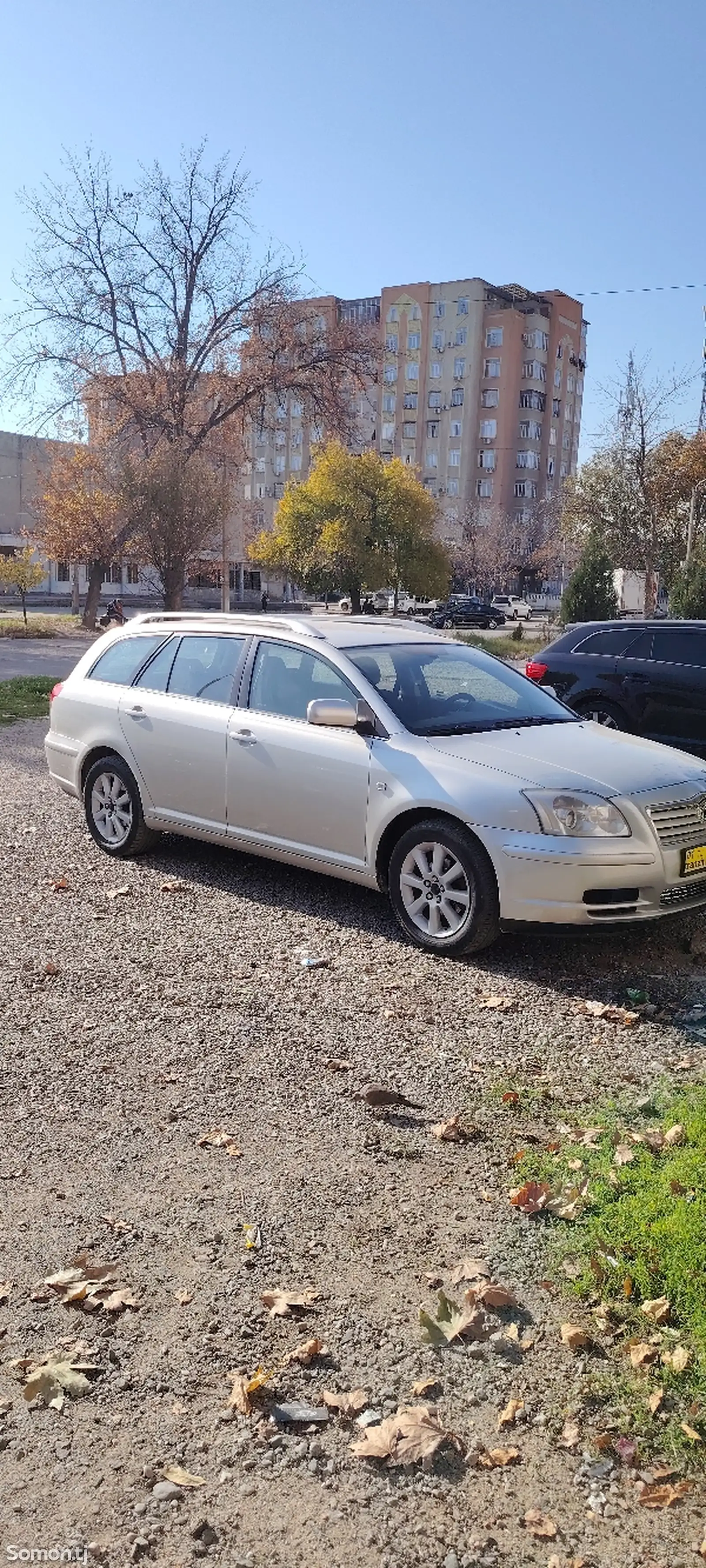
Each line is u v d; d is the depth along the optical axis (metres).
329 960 5.20
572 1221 3.11
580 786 5.05
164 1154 3.51
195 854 7.14
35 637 35.88
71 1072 4.06
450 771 5.26
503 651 35.41
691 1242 2.88
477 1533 2.14
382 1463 2.30
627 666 10.05
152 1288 2.85
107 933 5.59
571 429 104.19
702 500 43.88
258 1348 2.64
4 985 4.88
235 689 6.41
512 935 5.38
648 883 4.96
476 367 94.50
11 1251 3.01
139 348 35.53
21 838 7.62
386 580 50.53
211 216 34.78
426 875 5.31
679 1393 2.46
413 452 98.38
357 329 36.59
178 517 33.00
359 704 5.75
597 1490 2.24
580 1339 2.62
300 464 100.25
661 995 4.81
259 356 35.31
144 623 7.36
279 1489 2.25
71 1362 2.59
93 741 7.13
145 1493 2.24
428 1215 3.18
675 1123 3.61
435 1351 2.62
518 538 85.69
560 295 96.69
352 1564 2.08
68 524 36.84
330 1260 2.96
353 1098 3.89
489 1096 3.88
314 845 5.88
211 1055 4.20
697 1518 2.18
